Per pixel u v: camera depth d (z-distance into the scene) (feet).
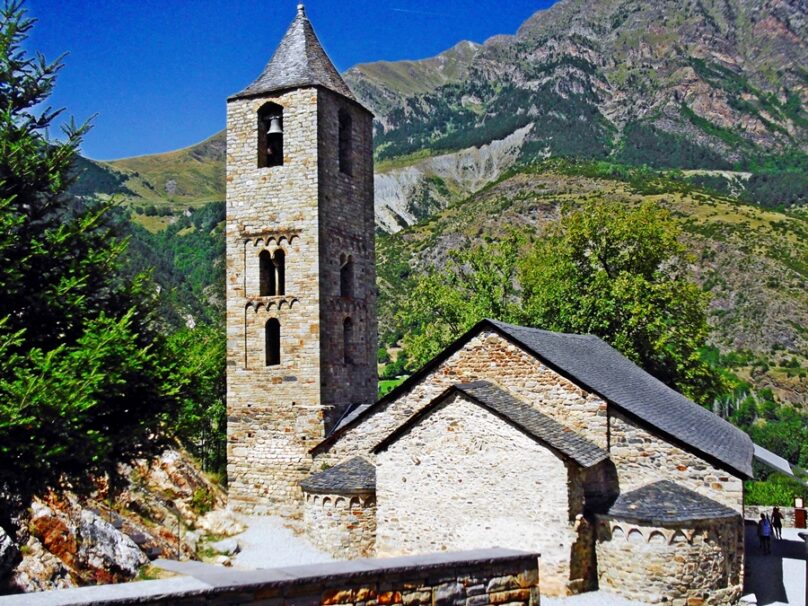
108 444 58.44
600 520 75.61
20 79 64.69
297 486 104.37
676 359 158.40
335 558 90.74
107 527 74.18
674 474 77.71
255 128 109.81
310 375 104.83
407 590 33.30
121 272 70.13
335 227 109.19
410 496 81.51
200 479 112.06
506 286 174.81
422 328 179.93
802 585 83.51
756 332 404.57
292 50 112.57
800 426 312.71
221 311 267.80
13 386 51.39
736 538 74.64
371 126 119.03
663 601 71.41
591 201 191.52
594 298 161.07
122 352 59.62
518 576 36.76
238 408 108.68
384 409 98.53
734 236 471.21
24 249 60.80
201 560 86.53
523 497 75.31
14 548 63.21
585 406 81.05
